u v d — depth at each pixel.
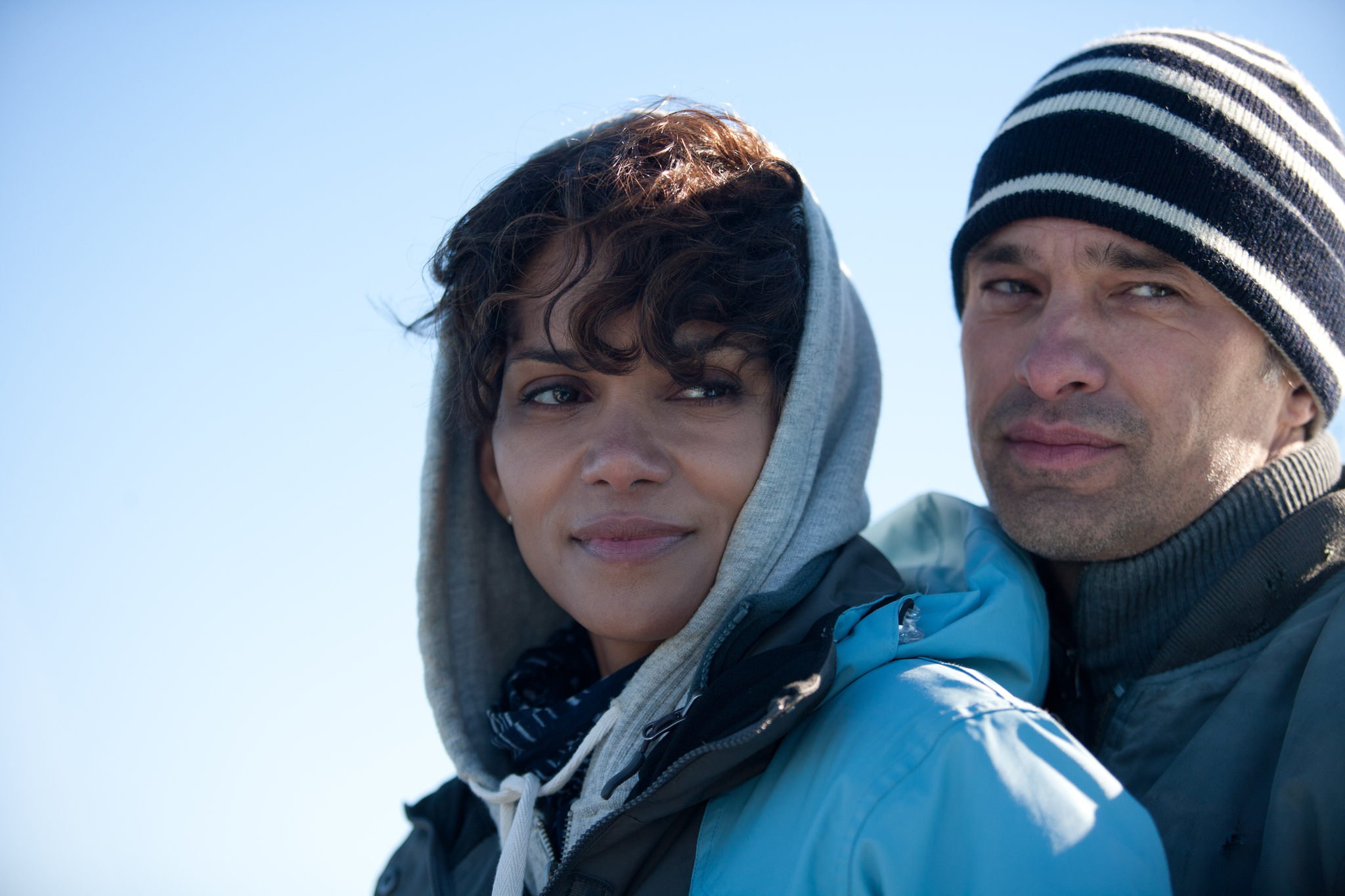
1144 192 1.38
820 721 1.09
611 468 1.21
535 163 1.43
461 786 1.68
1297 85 1.50
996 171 1.55
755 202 1.36
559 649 1.59
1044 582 1.57
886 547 1.79
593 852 1.08
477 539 1.67
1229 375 1.39
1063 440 1.41
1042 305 1.47
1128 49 1.49
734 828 1.08
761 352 1.30
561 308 1.27
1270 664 1.27
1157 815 1.23
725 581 1.24
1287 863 1.09
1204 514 1.41
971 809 0.90
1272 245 1.39
